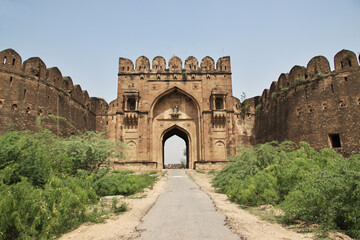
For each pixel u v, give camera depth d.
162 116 26.56
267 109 26.67
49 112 20.42
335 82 20.03
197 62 26.77
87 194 9.19
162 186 14.77
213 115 25.00
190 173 21.97
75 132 23.98
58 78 22.06
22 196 6.30
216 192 12.67
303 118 21.36
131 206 9.24
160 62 26.64
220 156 24.77
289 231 6.24
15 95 18.17
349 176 6.50
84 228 6.76
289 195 8.00
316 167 9.73
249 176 11.35
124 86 26.03
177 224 6.58
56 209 6.62
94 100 29.42
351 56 19.64
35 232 5.93
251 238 5.54
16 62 18.64
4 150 7.84
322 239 5.58
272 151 12.68
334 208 6.36
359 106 18.64
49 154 9.73
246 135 28.58
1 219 5.71
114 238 5.79
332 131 19.55
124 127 25.14
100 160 12.56
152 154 25.09
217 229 6.12
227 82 26.23
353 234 5.81
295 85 22.47
